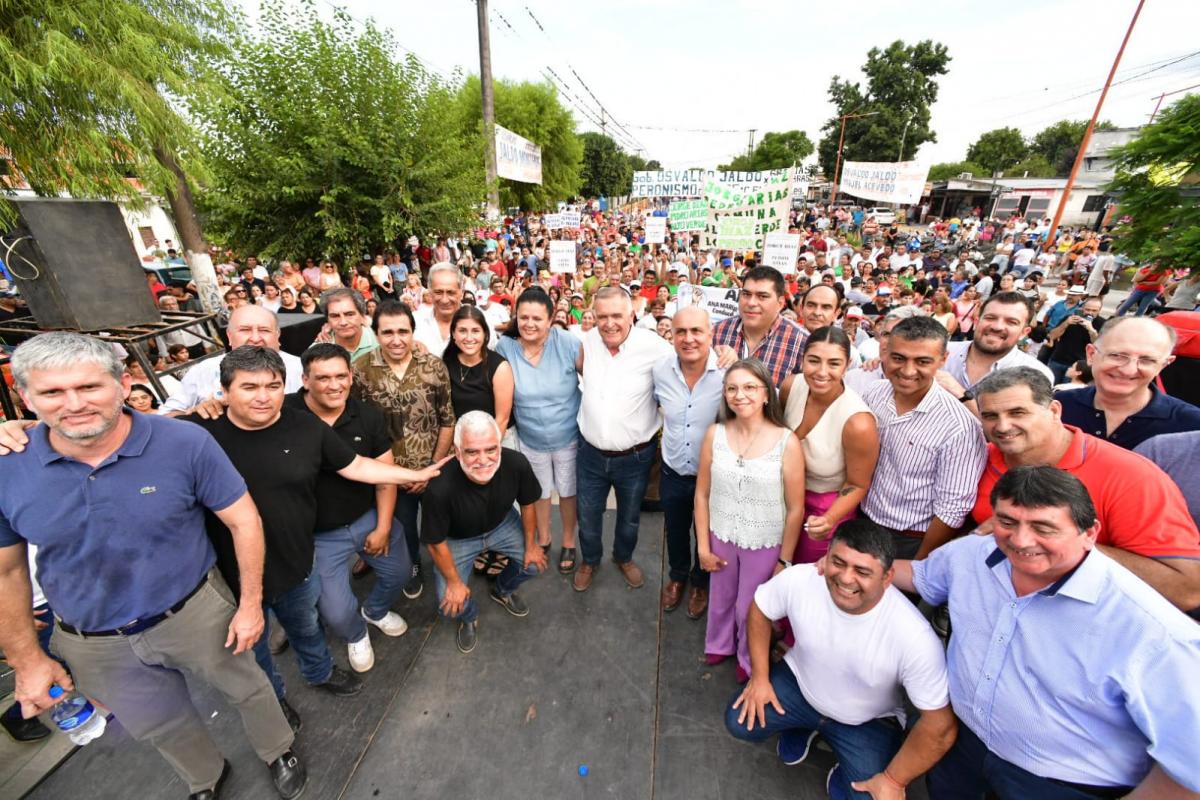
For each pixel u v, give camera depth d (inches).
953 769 77.1
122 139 224.5
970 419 86.1
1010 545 59.1
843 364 85.7
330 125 378.9
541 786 84.6
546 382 122.4
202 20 278.4
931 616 106.4
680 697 99.7
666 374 108.3
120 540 65.0
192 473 69.4
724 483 92.6
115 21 215.0
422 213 426.3
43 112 196.5
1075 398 96.3
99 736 92.8
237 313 109.9
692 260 490.0
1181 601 66.3
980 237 938.7
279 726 82.6
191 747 80.0
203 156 361.1
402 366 114.6
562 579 131.8
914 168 595.2
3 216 150.1
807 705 82.4
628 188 2497.5
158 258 682.8
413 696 100.2
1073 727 60.6
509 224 893.2
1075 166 590.2
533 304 113.7
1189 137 151.9
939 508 89.4
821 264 539.2
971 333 329.1
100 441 62.4
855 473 91.0
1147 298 293.9
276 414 81.4
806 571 79.5
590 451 117.0
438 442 121.7
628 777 85.8
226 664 76.4
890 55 1862.7
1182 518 67.4
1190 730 51.6
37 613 103.7
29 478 61.2
